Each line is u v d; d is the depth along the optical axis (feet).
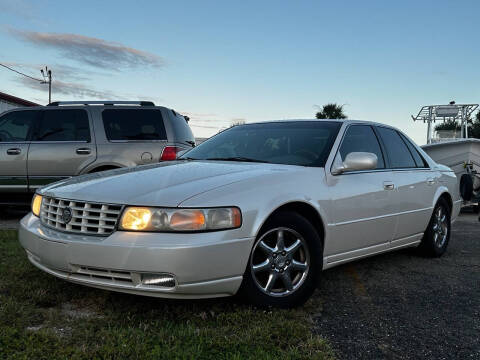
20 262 13.02
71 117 22.62
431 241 16.01
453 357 8.43
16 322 8.89
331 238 11.44
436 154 31.40
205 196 9.21
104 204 9.24
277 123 14.60
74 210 9.55
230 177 10.22
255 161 12.53
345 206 11.75
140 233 8.82
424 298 11.75
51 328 8.82
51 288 10.98
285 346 8.41
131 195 9.27
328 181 11.58
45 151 22.13
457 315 10.57
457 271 14.62
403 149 15.57
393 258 16.20
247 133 14.38
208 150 14.11
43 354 7.65
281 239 10.27
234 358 7.64
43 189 11.12
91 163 22.08
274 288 10.45
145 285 8.82
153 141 22.56
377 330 9.53
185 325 9.12
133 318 9.32
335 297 11.62
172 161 13.21
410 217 14.46
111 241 8.82
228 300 10.52
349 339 9.03
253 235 9.48
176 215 8.82
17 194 22.62
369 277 13.60
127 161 22.18
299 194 10.59
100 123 22.48
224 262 9.06
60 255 9.28
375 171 13.42
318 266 10.80
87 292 10.82
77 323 9.05
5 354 7.60
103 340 8.26
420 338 9.21
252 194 9.75
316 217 11.19
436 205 16.25
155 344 8.13
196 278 8.79
